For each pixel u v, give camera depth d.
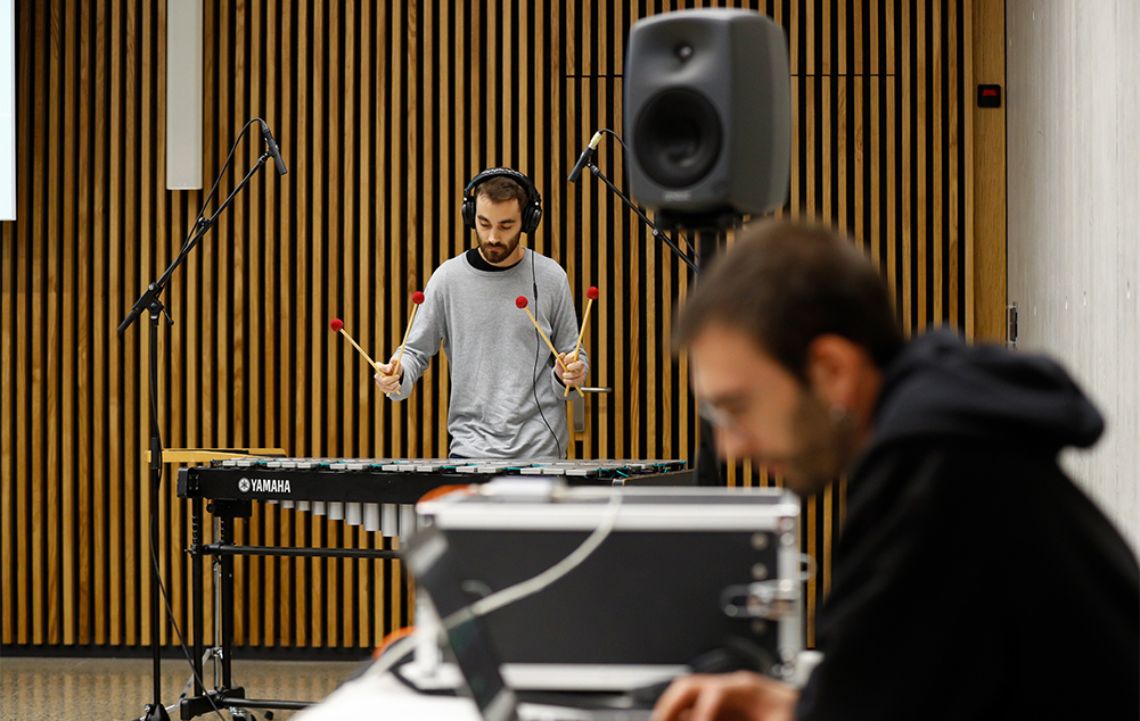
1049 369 1.10
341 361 5.44
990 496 1.02
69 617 5.49
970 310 5.27
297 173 5.45
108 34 5.49
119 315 5.47
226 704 4.02
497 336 3.97
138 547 5.48
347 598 5.41
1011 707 1.03
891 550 1.04
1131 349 3.11
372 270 5.47
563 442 4.01
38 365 5.50
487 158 5.43
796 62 5.37
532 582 1.46
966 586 1.02
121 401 5.49
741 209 2.06
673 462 3.59
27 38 5.48
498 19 5.48
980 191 5.29
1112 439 3.33
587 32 5.39
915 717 1.03
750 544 1.45
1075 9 3.82
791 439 1.13
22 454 5.52
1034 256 4.59
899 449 1.05
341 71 5.48
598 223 5.39
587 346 5.40
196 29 5.36
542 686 1.46
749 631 1.44
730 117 2.00
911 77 5.35
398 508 3.55
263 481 3.61
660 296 5.41
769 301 1.10
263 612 5.48
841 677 1.06
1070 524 1.04
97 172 5.47
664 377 5.38
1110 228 3.34
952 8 5.29
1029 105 4.70
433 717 1.36
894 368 1.12
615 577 1.46
